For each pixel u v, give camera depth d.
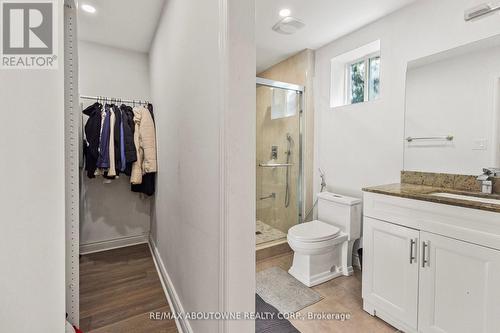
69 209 1.07
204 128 1.10
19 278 0.44
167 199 1.94
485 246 1.09
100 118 2.30
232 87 0.86
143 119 2.43
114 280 2.06
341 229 2.19
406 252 1.40
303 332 1.46
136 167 2.42
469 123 1.58
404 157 1.93
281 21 2.07
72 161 1.08
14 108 0.44
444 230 1.23
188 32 1.32
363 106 2.23
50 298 0.48
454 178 1.65
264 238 2.72
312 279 1.97
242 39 0.87
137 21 2.14
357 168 2.30
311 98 2.69
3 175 0.42
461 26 1.60
